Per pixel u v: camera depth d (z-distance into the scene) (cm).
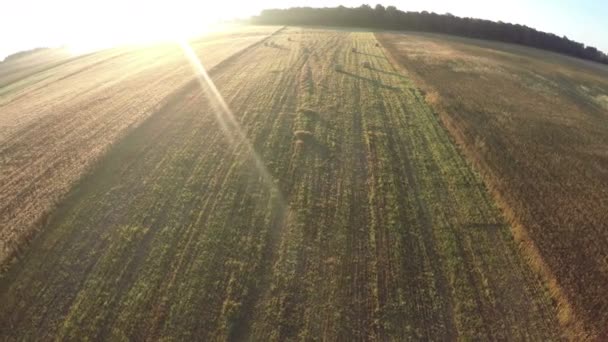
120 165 1694
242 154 1805
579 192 1647
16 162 1747
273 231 1309
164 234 1276
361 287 1112
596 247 1306
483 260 1239
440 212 1459
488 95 3017
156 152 1814
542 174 1780
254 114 2281
